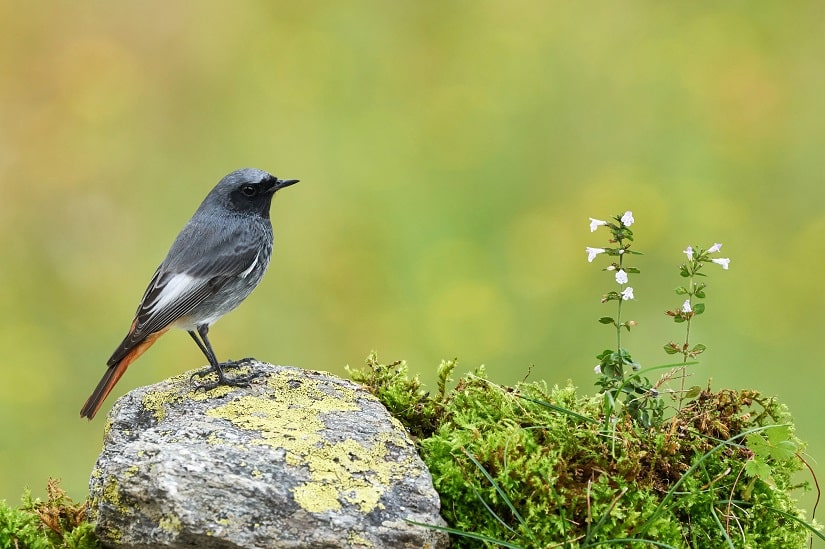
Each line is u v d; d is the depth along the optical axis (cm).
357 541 590
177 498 589
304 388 743
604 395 701
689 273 698
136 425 734
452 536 640
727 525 658
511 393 733
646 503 647
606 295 695
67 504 698
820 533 657
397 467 642
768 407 711
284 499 599
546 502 635
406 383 764
